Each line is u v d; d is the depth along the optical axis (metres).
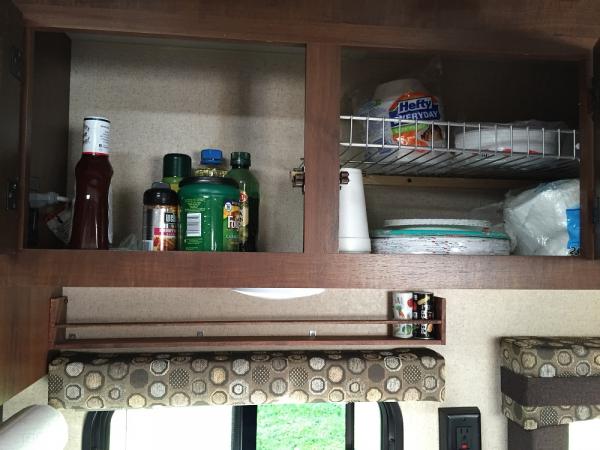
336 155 0.75
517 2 0.77
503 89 1.07
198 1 0.73
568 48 0.79
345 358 1.09
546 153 0.89
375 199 1.13
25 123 0.71
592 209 0.78
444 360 1.12
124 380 1.02
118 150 1.06
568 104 0.96
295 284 0.75
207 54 1.09
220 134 1.09
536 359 1.08
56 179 0.97
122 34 0.74
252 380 1.05
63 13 0.71
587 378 1.08
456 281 0.77
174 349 1.11
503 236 0.87
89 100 1.05
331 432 1.19
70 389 1.01
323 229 0.75
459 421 1.15
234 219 0.78
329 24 0.76
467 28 0.78
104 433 1.11
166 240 0.79
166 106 1.08
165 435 1.15
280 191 1.11
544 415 1.07
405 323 1.07
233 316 1.14
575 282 0.79
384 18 0.76
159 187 0.80
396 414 1.17
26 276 0.71
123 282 0.73
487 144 0.88
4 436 0.71
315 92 0.75
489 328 1.21
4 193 0.65
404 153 0.91
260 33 0.75
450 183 1.13
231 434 1.17
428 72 1.05
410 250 0.84
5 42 0.64
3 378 0.81
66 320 1.09
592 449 1.22
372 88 1.05
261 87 1.11
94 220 0.77
